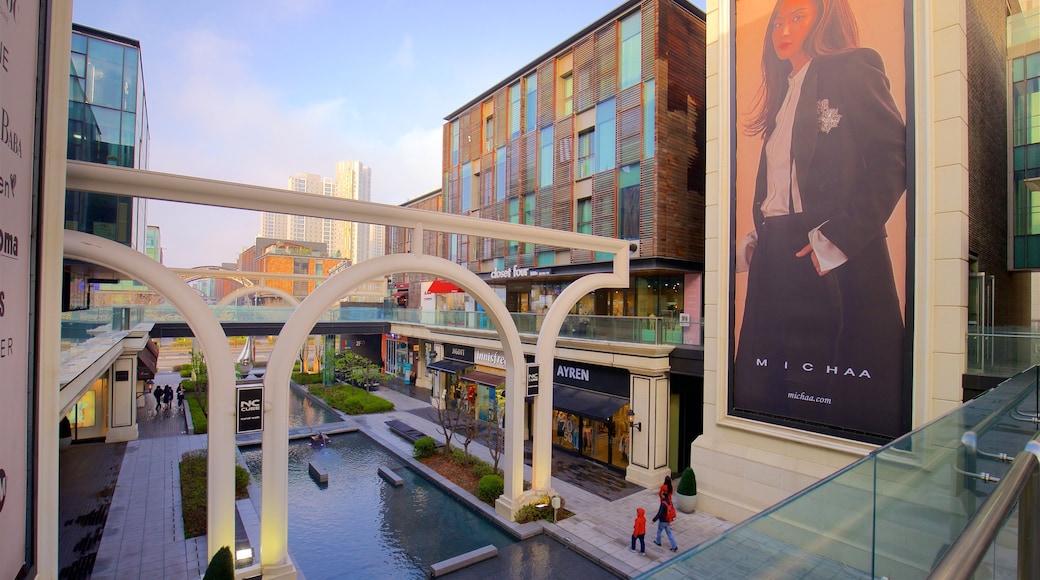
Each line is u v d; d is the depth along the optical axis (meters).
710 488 14.16
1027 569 1.89
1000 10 15.20
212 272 36.31
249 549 10.43
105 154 20.64
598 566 11.52
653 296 22.17
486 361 24.34
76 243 8.51
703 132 21.48
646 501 15.01
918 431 3.80
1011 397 5.03
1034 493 1.95
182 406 28.39
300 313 10.59
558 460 19.00
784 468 12.47
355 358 34.41
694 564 2.50
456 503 15.34
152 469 17.61
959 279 10.06
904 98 10.72
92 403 21.25
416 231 12.42
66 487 15.79
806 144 12.25
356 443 22.20
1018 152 15.66
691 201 20.81
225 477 9.66
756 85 13.36
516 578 11.03
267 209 10.46
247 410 9.91
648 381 16.38
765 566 2.78
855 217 11.39
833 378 11.70
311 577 11.26
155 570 10.93
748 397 13.41
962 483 3.74
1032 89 15.45
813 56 12.18
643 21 20.27
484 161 29.89
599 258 21.81
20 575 3.98
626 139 20.78
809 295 12.16
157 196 9.35
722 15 14.15
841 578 3.09
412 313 33.62
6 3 3.45
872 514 3.36
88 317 14.66
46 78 4.47
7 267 3.57
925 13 10.51
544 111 25.09
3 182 3.44
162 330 27.72
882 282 10.97
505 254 27.84
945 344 10.23
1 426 3.52
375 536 13.21
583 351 18.59
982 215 12.98
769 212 12.99
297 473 18.17
